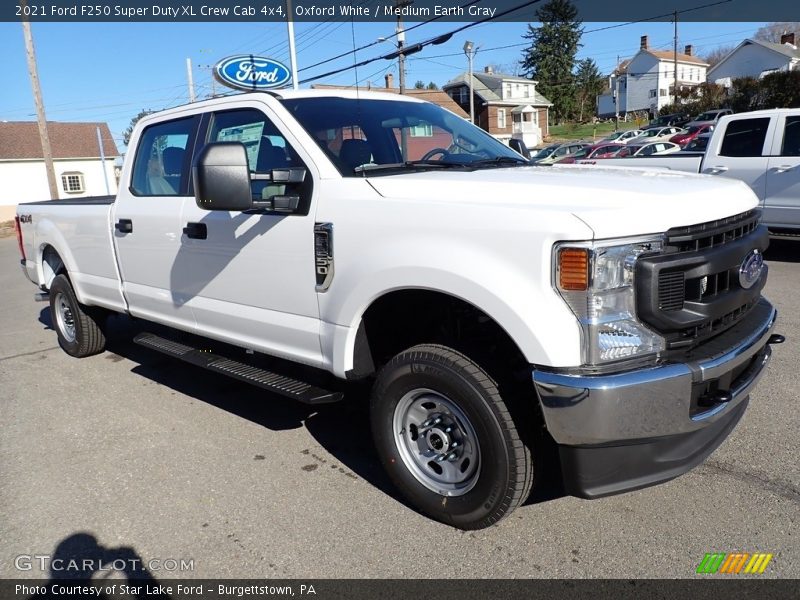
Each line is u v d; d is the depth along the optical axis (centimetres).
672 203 259
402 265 284
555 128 6838
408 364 296
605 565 273
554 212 247
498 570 274
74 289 568
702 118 4000
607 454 256
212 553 295
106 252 500
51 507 340
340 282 316
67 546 305
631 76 7138
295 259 338
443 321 319
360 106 387
